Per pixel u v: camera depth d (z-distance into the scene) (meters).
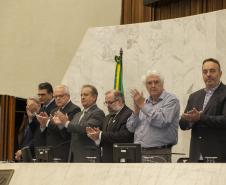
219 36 11.03
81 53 12.80
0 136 12.71
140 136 8.01
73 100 12.73
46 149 7.88
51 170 7.09
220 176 5.77
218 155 7.25
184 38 11.52
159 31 11.88
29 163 7.36
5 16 14.91
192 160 7.47
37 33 14.47
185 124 7.55
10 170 7.45
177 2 12.36
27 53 14.55
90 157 7.75
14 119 13.05
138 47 12.10
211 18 11.18
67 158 8.66
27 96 14.41
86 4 13.89
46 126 8.95
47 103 9.63
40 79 14.30
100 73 12.53
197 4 12.00
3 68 14.80
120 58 11.93
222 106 7.61
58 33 14.20
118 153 6.86
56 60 14.15
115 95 8.27
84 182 6.71
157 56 11.84
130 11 13.18
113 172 6.53
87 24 13.82
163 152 7.87
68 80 12.87
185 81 11.39
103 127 8.34
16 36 14.72
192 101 7.94
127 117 8.18
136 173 6.35
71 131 8.45
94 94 8.56
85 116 8.45
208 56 11.14
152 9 12.80
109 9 13.57
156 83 8.02
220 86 7.74
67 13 14.13
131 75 12.09
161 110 7.95
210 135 7.30
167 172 6.14
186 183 5.96
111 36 12.48
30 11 14.61
